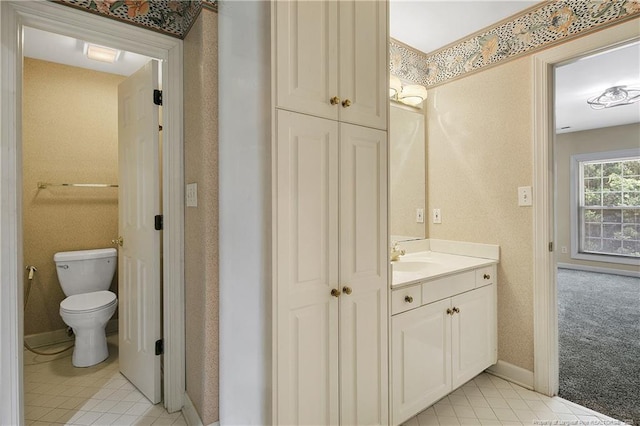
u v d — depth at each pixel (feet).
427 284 5.68
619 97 12.37
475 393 6.66
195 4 5.38
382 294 4.99
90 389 6.73
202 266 5.20
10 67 4.56
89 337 7.77
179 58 5.88
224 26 5.06
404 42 8.05
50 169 8.89
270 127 3.96
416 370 5.49
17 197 4.66
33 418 5.81
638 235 16.89
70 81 9.13
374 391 4.89
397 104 8.00
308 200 4.22
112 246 9.70
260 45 4.17
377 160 4.98
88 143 9.37
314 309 4.28
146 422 5.73
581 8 6.07
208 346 5.14
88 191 9.38
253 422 4.35
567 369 7.56
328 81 4.43
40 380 7.09
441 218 8.36
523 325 6.92
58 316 8.98
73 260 8.61
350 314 4.62
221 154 5.15
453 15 6.99
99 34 5.22
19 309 4.69
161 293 6.34
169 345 5.95
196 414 5.38
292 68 4.10
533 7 6.70
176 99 5.86
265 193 4.07
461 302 6.37
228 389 4.99
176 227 5.90
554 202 6.69
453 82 8.09
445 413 6.02
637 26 5.45
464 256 7.79
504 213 7.22
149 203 6.22
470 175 7.79
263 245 4.11
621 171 17.42
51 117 8.89
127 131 6.95
